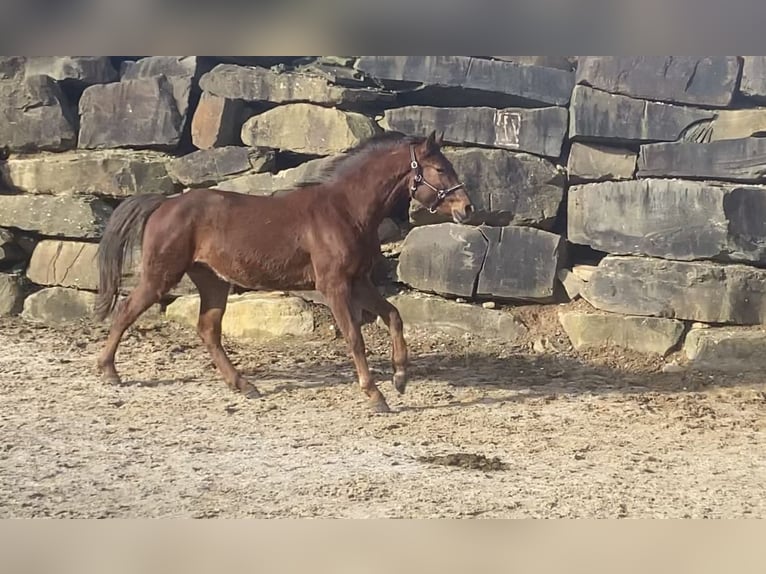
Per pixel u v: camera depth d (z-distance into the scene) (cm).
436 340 984
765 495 557
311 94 1032
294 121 1041
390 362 922
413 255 1012
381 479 572
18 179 1116
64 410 726
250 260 777
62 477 564
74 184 1092
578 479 583
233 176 1055
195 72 1089
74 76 1114
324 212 777
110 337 812
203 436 668
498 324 978
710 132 972
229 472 583
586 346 951
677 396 823
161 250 788
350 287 775
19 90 1127
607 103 988
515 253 991
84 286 1060
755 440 696
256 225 779
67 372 848
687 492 561
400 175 780
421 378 869
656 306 936
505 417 742
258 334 1000
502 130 1011
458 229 1002
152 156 1094
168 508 511
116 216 802
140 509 508
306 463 607
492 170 1000
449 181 777
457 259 996
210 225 785
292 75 1043
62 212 1071
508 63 1020
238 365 900
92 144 1116
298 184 842
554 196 999
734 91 970
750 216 926
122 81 1107
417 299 1008
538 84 1017
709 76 970
